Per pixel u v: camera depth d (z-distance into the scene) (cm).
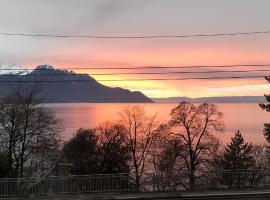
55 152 5278
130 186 2917
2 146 4903
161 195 2692
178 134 6072
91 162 5384
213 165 5975
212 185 3011
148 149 5856
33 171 4891
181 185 3039
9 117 4953
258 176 3073
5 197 2638
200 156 6022
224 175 3067
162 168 5744
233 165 6234
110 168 5419
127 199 2564
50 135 5247
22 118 5003
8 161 3972
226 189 2914
